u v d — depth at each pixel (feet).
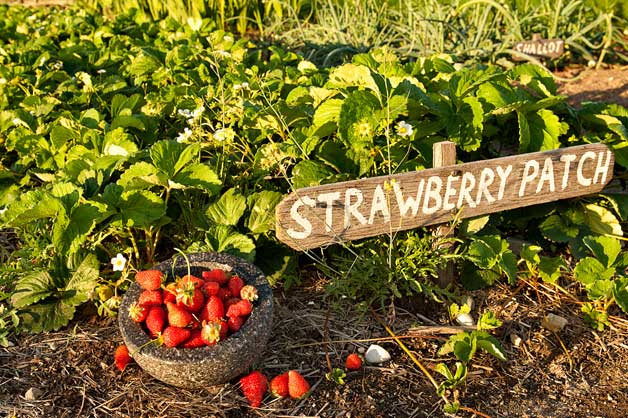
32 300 4.36
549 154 4.68
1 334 4.25
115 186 4.51
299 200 4.14
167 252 5.00
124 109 5.82
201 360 3.64
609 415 3.92
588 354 4.31
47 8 13.41
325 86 5.43
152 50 7.41
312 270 4.87
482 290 4.77
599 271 4.54
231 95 5.78
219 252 4.40
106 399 3.93
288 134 5.27
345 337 4.32
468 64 8.68
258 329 3.79
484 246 4.53
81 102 6.57
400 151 4.98
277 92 5.94
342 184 4.20
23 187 5.64
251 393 3.85
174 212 5.00
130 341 3.72
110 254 4.72
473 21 9.84
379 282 4.52
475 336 4.06
